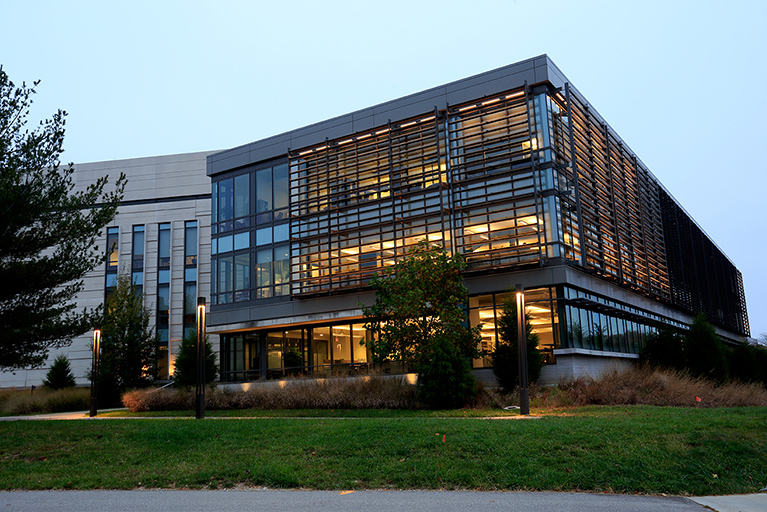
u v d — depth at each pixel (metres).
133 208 45.62
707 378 25.06
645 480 8.48
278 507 7.54
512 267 24.02
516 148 24.92
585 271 25.38
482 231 24.72
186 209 45.03
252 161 33.00
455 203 25.75
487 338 24.73
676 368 26.44
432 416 16.89
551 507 7.34
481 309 25.09
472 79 26.50
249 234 32.62
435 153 26.53
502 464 9.12
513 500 7.71
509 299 22.25
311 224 30.11
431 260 20.73
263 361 31.64
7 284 16.17
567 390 20.45
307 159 31.06
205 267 44.09
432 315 20.47
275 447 10.72
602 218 27.66
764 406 17.80
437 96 27.33
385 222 27.22
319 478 8.90
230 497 8.16
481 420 13.23
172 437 12.28
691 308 41.25
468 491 8.24
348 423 13.17
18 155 16.28
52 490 9.05
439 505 7.49
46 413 27.92
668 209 38.81
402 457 9.78
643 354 28.42
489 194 24.62
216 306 33.22
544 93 24.77
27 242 16.64
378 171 28.44
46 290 17.69
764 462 9.26
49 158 16.81
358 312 26.84
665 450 9.59
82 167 46.53
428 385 19.59
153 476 9.36
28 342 17.16
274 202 32.00
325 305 29.22
